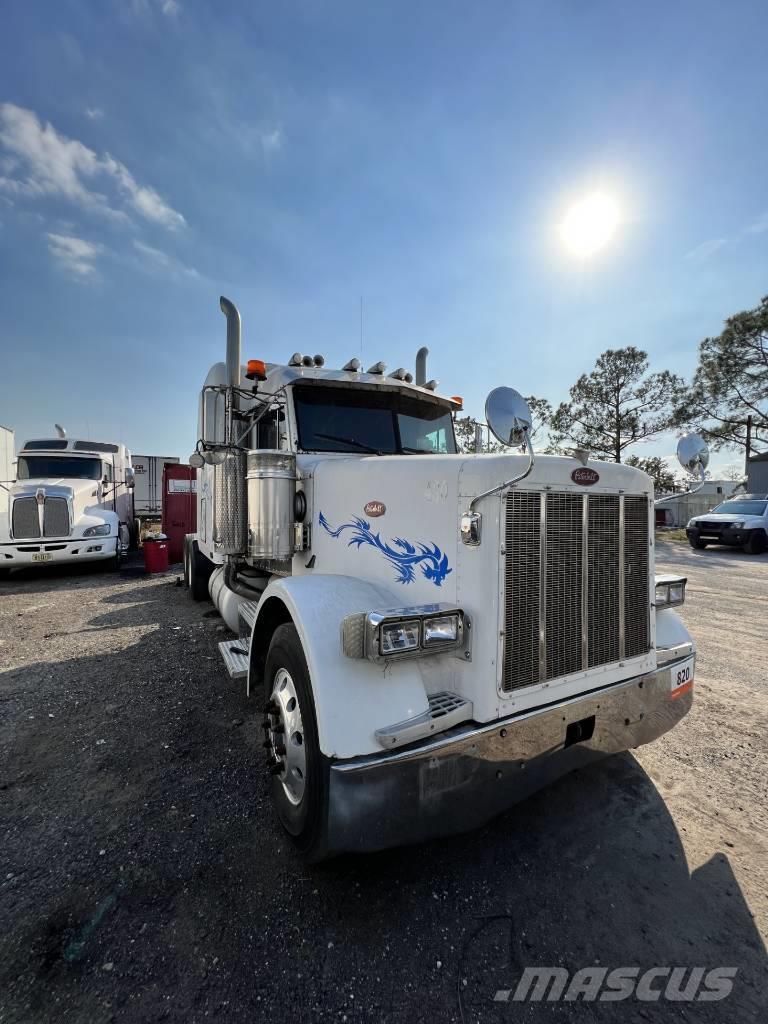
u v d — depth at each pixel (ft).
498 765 6.10
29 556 29.89
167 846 7.24
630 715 7.50
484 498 6.25
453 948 5.67
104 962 5.42
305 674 6.53
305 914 6.09
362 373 12.00
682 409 74.84
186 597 25.31
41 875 6.64
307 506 10.03
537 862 7.02
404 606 6.95
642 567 7.82
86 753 9.87
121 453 43.06
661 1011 4.99
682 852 7.22
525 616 6.43
